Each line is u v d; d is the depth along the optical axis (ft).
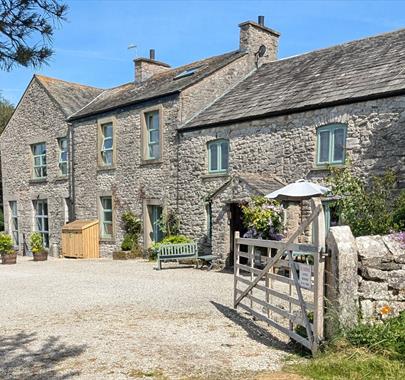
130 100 52.03
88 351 16.28
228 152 41.45
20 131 71.15
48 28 12.80
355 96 31.96
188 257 40.37
